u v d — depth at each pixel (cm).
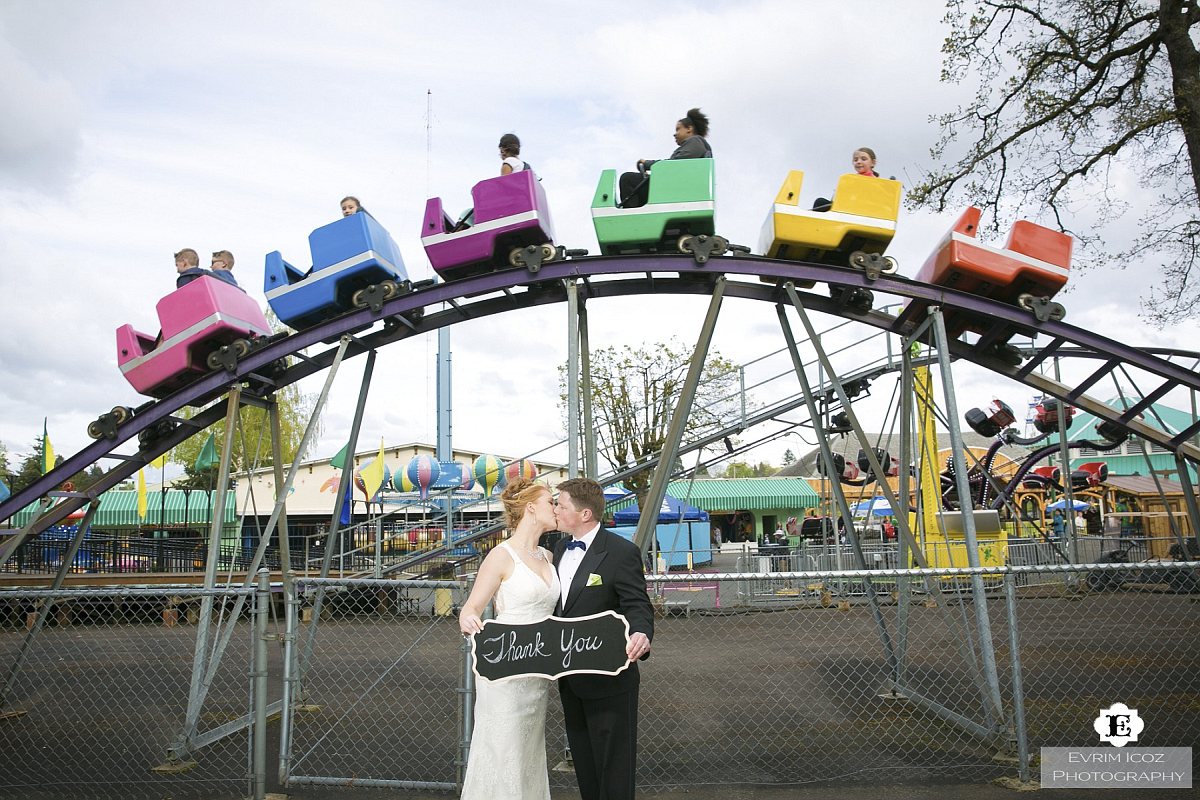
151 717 848
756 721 778
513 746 419
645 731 749
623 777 425
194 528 3050
